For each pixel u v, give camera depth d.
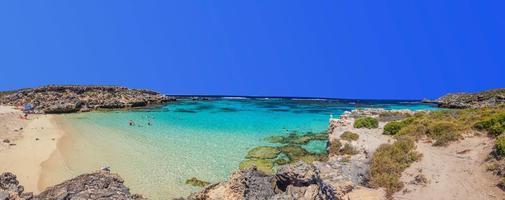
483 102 113.56
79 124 75.44
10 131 63.72
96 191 28.92
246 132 68.69
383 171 27.92
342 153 37.84
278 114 95.75
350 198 24.56
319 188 27.97
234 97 171.12
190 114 93.69
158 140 61.78
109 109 101.75
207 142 60.31
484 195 22.70
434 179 25.56
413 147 31.84
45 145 56.59
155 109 104.62
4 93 117.69
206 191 34.28
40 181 41.53
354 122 48.66
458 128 33.88
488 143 29.30
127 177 43.69
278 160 49.38
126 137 63.97
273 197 30.00
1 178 28.94
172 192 39.19
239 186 32.47
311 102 142.88
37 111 88.44
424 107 125.50
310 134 66.25
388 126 41.69
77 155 52.38
